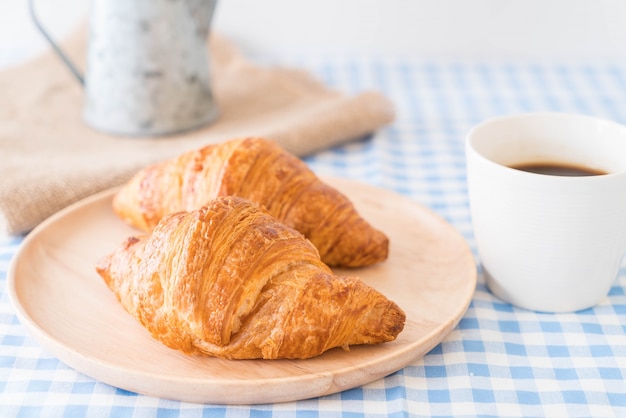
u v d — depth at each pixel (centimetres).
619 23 97
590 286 55
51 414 48
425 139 80
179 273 49
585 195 51
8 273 56
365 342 51
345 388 50
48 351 52
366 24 99
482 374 51
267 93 86
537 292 55
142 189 60
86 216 63
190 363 50
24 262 58
